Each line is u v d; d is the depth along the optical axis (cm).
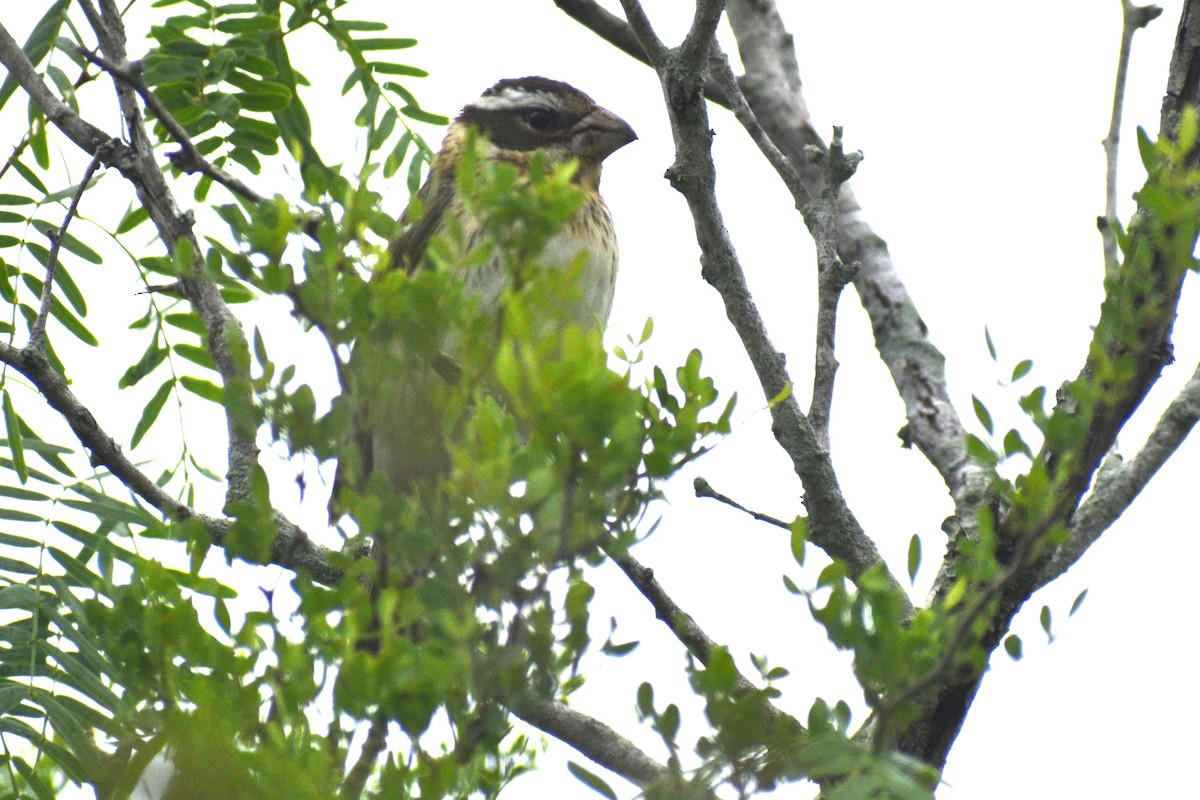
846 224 958
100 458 693
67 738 545
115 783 404
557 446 360
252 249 412
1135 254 448
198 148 840
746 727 377
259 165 852
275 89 834
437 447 404
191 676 398
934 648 392
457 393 385
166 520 644
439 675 361
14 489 628
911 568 416
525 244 383
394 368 397
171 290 753
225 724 372
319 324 403
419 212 421
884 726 378
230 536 406
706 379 406
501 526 369
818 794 583
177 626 399
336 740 378
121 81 750
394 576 390
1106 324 448
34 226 806
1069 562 727
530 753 422
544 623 375
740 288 736
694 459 405
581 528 365
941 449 848
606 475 359
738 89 785
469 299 393
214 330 692
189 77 819
